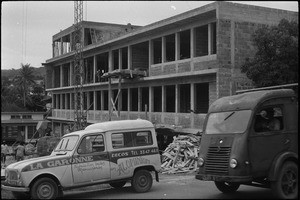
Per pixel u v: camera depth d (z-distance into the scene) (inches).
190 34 1062.4
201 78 988.6
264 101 387.9
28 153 1062.4
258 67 737.0
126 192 476.7
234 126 390.3
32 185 412.2
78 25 1800.0
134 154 471.8
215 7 877.8
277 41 706.2
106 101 1727.4
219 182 427.8
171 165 738.2
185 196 422.9
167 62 1128.2
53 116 2089.1
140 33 1208.2
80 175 436.1
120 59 1432.1
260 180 402.3
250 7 893.2
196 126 993.5
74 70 1803.6
